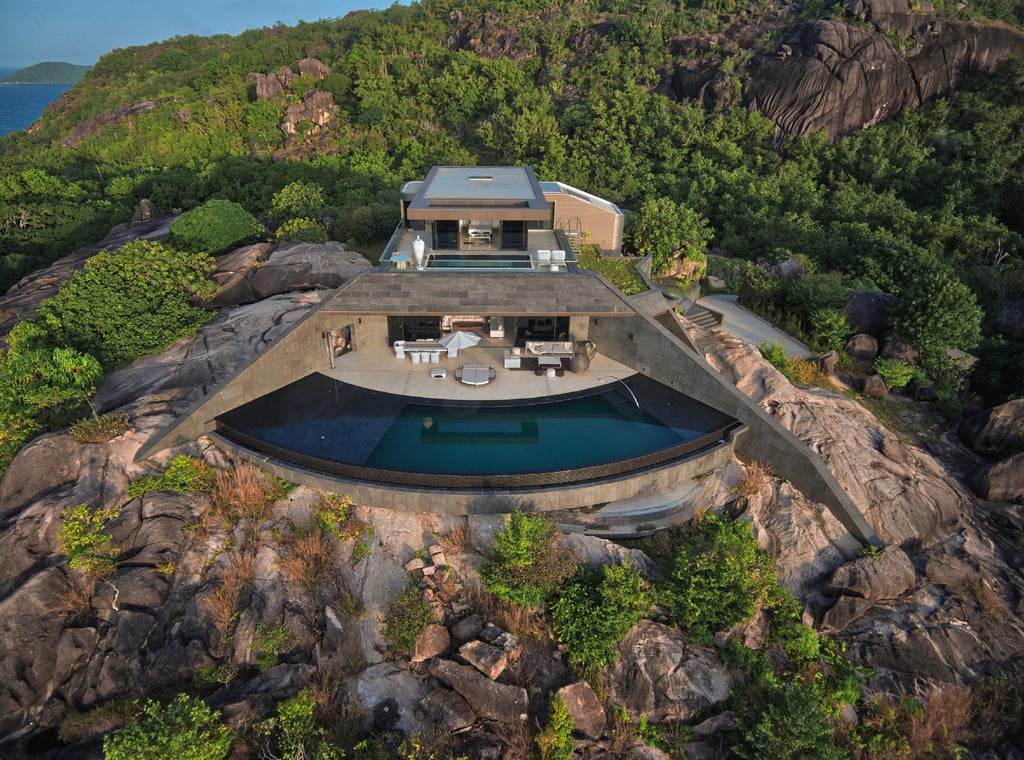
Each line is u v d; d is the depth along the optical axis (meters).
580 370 26.05
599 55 83.12
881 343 30.64
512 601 17.25
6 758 15.41
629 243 38.62
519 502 19.27
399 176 63.12
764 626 18.09
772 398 25.44
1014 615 19.17
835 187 62.66
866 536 20.53
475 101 81.62
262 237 41.56
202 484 20.44
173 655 16.47
